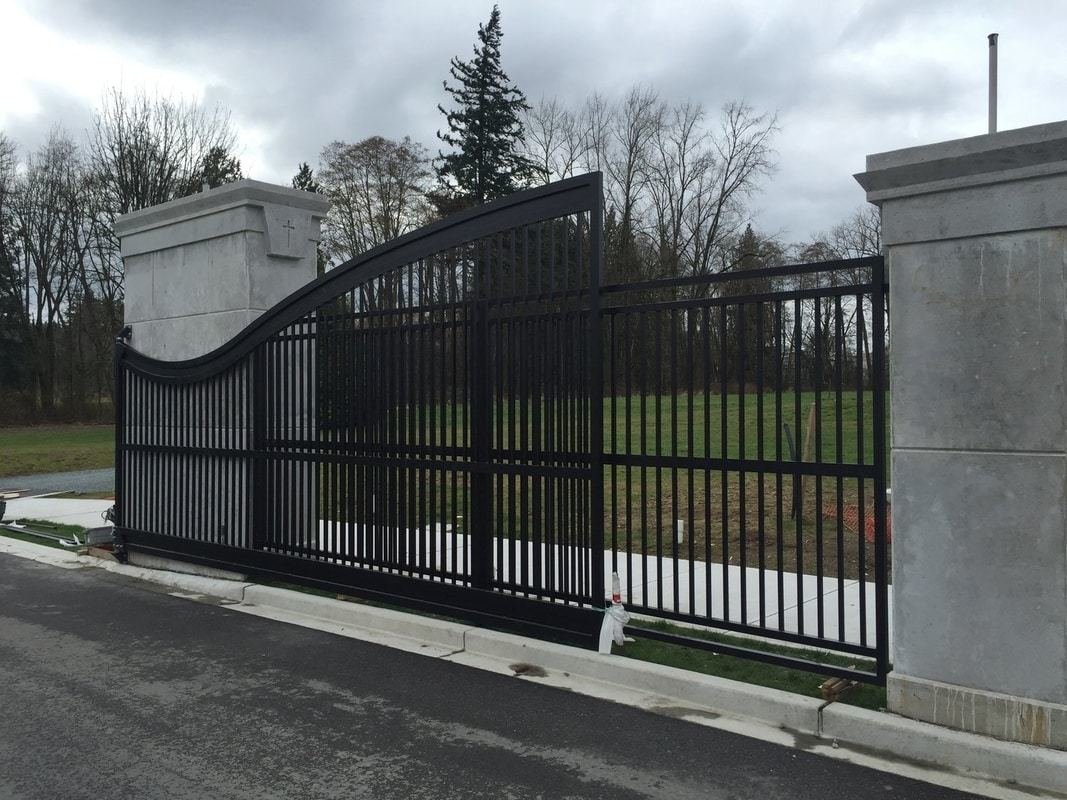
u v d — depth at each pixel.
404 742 4.23
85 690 5.09
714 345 13.22
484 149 42.94
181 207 8.57
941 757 3.84
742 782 3.71
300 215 8.37
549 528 5.63
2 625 6.68
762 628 4.70
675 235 38.88
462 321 6.08
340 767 3.94
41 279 44.69
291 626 6.61
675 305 5.02
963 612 3.93
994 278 3.85
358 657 5.74
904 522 4.11
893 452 4.15
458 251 6.24
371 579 6.68
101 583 8.28
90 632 6.45
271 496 7.57
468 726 4.44
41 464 23.75
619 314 5.29
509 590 5.98
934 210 3.98
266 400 7.64
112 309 42.44
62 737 4.34
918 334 4.07
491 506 6.00
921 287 4.05
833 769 3.82
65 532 11.16
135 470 9.04
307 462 7.53
